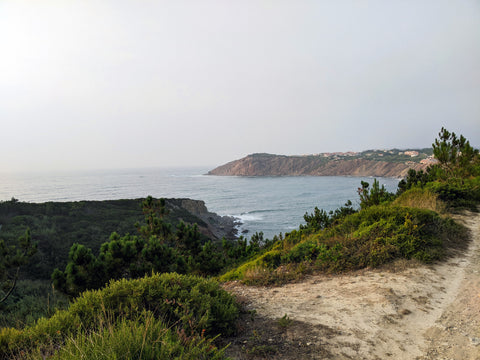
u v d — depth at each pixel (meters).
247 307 5.14
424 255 7.02
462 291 5.24
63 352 2.67
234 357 3.37
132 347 2.60
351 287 5.79
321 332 3.95
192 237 18.44
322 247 7.97
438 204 13.04
